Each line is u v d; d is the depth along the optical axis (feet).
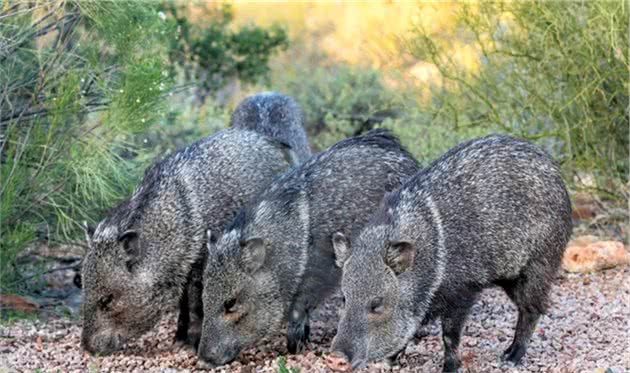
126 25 50.19
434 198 36.24
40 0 50.85
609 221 57.41
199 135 67.97
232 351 37.83
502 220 36.76
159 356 40.27
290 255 38.70
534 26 58.13
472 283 36.40
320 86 80.79
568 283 48.57
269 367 37.50
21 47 51.85
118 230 39.58
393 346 35.04
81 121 51.47
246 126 54.08
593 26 55.67
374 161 41.42
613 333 41.34
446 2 61.41
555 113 58.39
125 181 51.06
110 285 39.34
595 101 57.98
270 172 43.16
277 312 38.50
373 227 35.60
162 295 40.24
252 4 114.32
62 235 52.24
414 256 35.24
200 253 40.52
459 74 61.00
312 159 40.70
